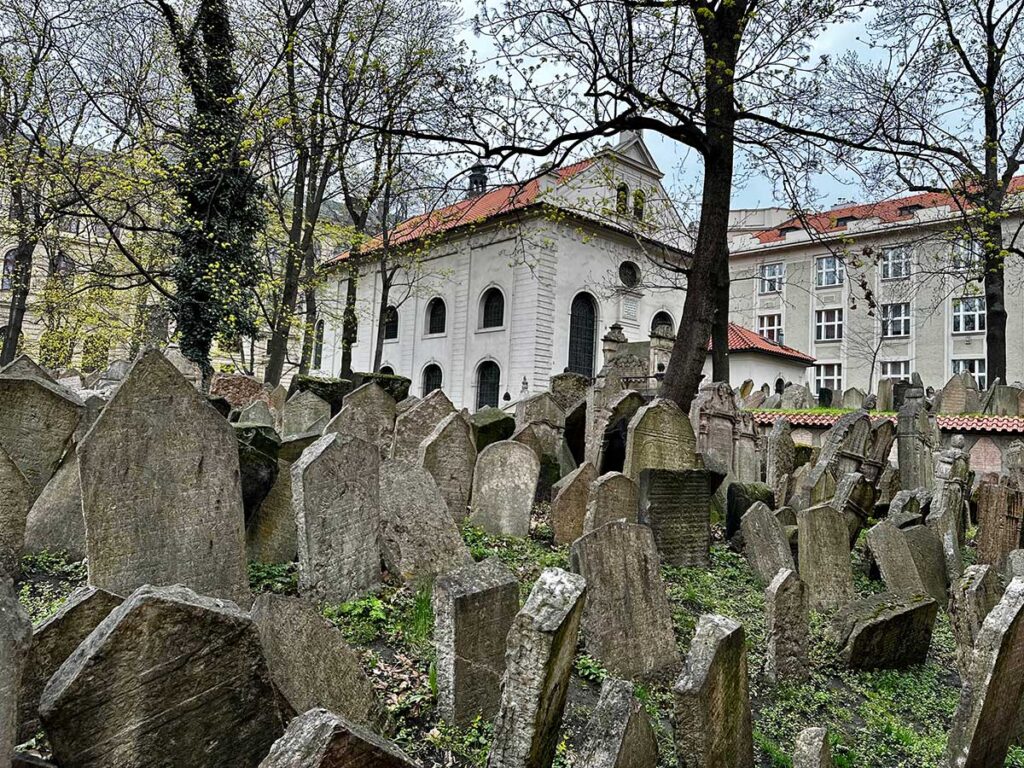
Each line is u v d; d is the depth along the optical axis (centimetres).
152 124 1513
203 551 452
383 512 565
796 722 458
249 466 554
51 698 232
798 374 3709
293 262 1872
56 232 1917
